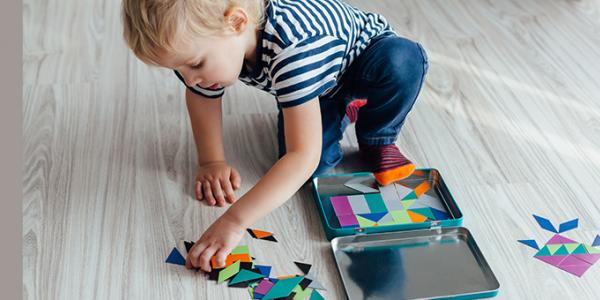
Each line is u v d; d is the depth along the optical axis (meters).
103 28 1.94
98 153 1.49
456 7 2.16
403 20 2.07
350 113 1.60
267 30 1.17
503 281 1.22
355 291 1.19
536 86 1.78
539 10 2.15
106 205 1.35
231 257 1.24
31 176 1.41
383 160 1.44
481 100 1.72
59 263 1.22
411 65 1.37
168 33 1.05
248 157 1.51
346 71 1.39
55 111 1.61
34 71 1.74
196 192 1.39
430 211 1.37
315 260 1.26
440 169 1.49
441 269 1.24
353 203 1.39
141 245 1.27
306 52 1.18
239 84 1.76
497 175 1.47
